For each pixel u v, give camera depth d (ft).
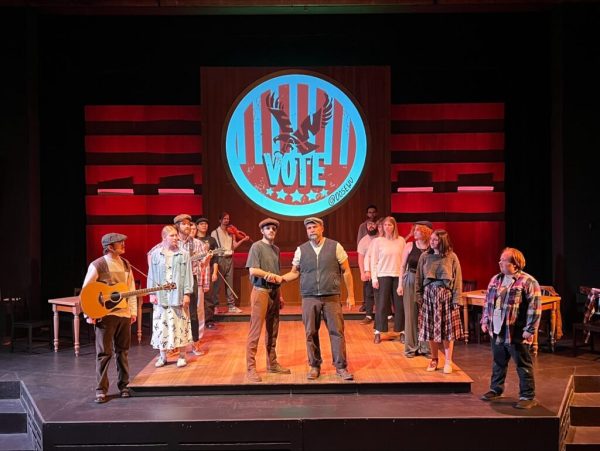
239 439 17.69
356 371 21.21
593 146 29.94
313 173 31.73
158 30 31.86
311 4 29.58
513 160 32.89
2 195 29.99
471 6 30.12
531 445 17.65
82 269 32.94
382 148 31.71
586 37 29.86
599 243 29.86
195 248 24.38
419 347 23.26
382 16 31.83
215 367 21.93
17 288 29.99
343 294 32.17
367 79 31.71
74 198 32.71
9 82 29.99
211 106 31.60
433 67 32.37
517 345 18.63
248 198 31.60
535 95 32.32
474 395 19.81
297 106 31.73
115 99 32.81
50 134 32.35
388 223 24.99
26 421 20.59
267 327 21.13
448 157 33.12
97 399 19.39
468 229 33.14
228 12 30.60
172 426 17.70
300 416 17.94
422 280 21.16
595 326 23.53
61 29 31.78
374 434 17.70
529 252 32.68
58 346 26.66
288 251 31.63
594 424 20.31
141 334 28.43
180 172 33.14
